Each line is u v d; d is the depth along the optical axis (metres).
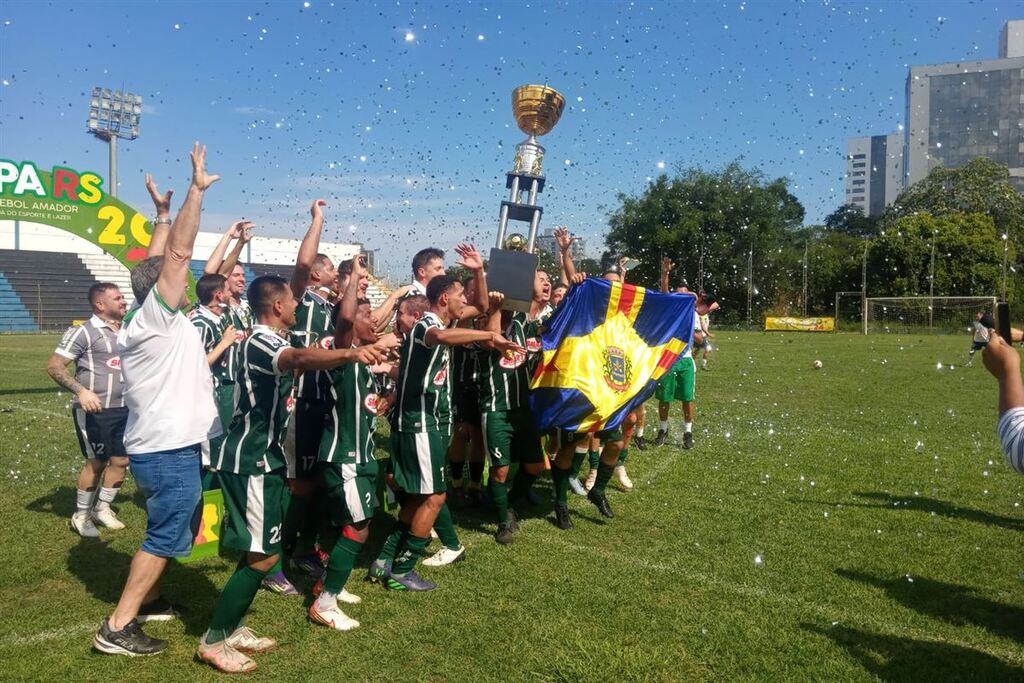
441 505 4.34
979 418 10.89
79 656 3.48
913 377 16.44
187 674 3.34
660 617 3.93
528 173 5.64
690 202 41.03
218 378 4.59
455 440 6.07
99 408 5.07
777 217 43.25
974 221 39.66
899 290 40.47
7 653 3.48
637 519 5.81
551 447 6.51
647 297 5.91
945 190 45.53
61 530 5.39
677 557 4.89
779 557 4.89
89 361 5.11
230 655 3.39
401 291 5.50
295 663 3.45
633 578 4.50
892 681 3.31
